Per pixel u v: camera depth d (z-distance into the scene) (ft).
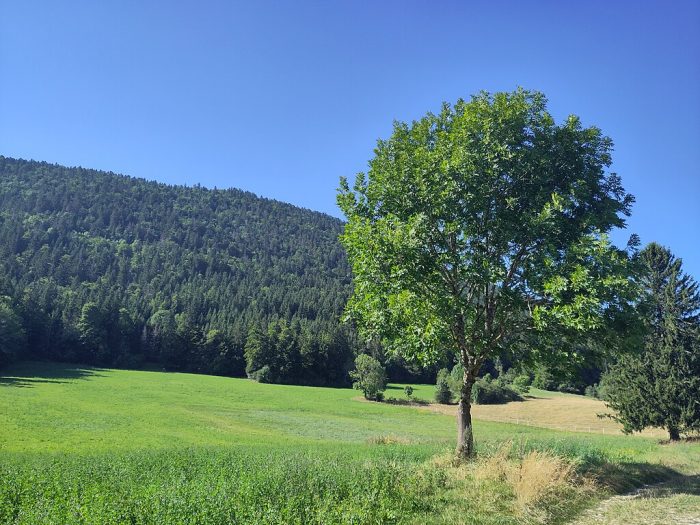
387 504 30.25
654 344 111.24
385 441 123.13
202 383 334.65
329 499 29.09
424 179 48.32
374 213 53.88
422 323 44.34
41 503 27.32
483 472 40.47
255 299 618.44
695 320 109.70
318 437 154.20
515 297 45.85
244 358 450.71
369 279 50.29
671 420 106.11
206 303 587.27
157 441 125.08
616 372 118.11
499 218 46.93
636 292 41.98
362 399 312.50
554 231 44.24
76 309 431.43
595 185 49.03
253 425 177.99
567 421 227.40
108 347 419.95
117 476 43.55
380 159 54.29
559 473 40.73
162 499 26.68
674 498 38.68
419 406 289.74
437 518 29.68
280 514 24.98
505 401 298.97
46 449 102.12
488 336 50.08
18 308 377.09
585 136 49.37
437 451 62.13
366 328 55.21
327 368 430.20
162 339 447.01
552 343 48.21
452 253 46.55
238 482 32.60
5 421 140.87
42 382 268.62
